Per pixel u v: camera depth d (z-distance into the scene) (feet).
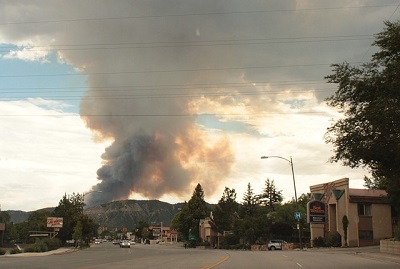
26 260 118.01
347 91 78.89
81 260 115.65
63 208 306.76
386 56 77.36
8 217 442.50
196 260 107.45
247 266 85.20
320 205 214.69
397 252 122.31
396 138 73.56
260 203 455.63
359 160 81.35
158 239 607.37
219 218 316.60
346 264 91.30
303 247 212.02
